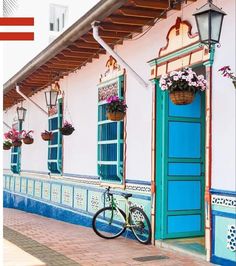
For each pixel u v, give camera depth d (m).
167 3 5.92
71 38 7.04
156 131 6.68
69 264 5.55
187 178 6.85
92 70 8.91
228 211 5.18
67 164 10.22
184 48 5.98
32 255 6.11
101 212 7.84
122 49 7.69
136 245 6.74
